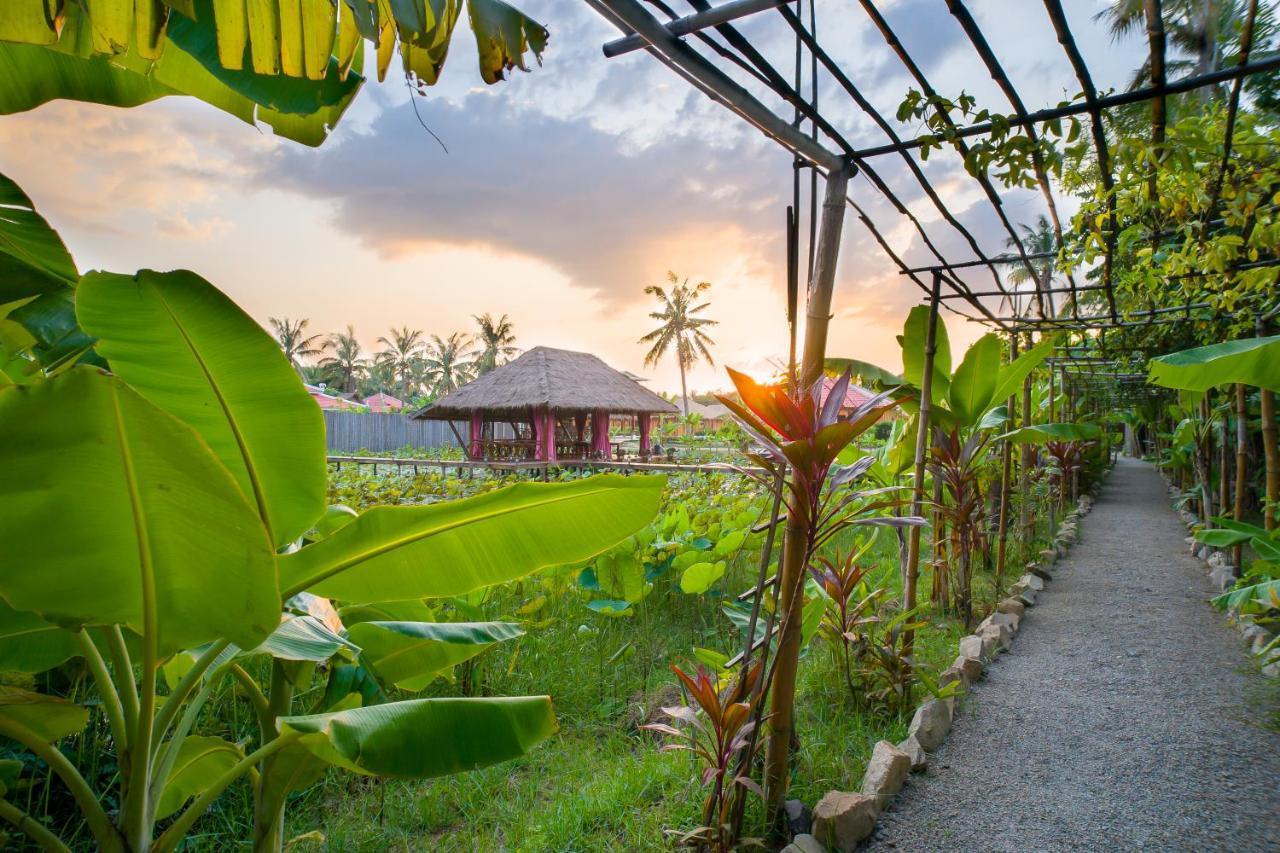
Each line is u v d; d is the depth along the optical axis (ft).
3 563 3.52
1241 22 6.10
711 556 16.33
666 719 11.18
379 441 92.53
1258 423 21.20
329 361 201.16
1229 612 16.47
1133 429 77.10
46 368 5.13
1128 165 7.89
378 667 6.64
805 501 7.46
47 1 3.59
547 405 62.64
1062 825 8.02
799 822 7.72
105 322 4.07
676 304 163.84
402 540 5.01
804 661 13.10
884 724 10.67
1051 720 10.97
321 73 3.90
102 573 3.75
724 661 8.41
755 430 7.32
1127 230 10.81
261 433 4.57
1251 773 9.20
